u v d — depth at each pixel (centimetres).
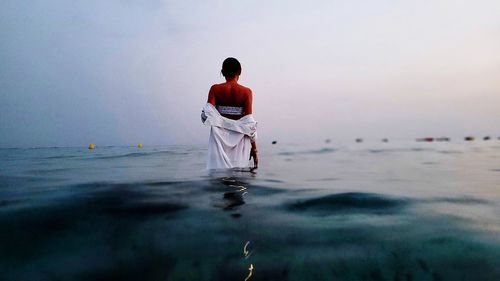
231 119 348
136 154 781
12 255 104
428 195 206
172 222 138
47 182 254
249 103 347
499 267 100
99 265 98
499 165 461
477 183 266
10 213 146
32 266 97
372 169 400
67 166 431
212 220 142
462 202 186
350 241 119
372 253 108
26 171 359
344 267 99
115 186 229
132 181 258
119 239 118
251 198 191
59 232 124
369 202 183
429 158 625
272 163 505
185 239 118
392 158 633
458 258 105
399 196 201
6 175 314
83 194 195
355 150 1040
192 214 151
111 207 161
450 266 100
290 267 99
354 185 253
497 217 151
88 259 102
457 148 1095
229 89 342
